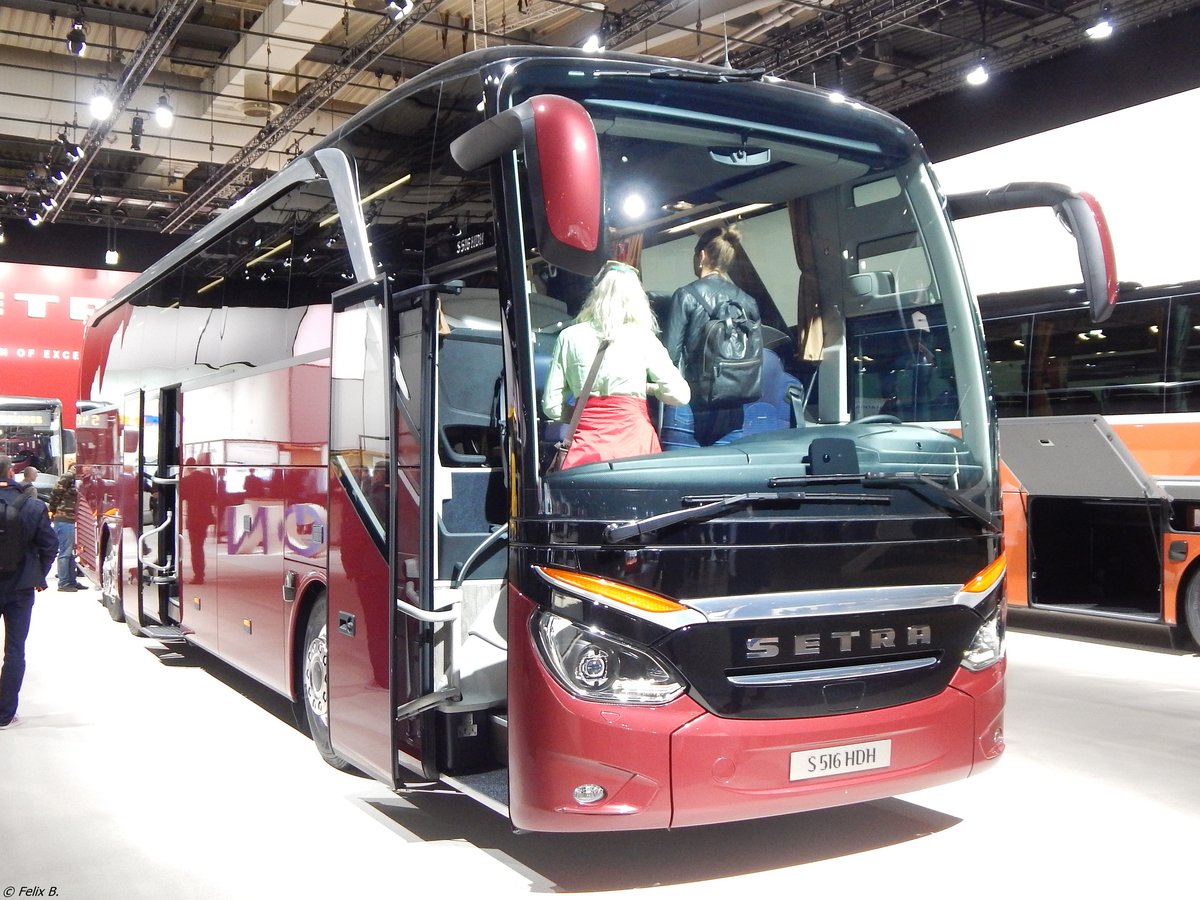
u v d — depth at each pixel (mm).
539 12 15180
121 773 5828
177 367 8742
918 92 17234
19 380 24562
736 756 3850
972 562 4406
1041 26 15484
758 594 3953
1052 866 4395
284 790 5500
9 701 6840
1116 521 9961
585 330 4113
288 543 6262
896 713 4133
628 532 3809
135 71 15523
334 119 19953
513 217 4059
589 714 3787
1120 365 9672
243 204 7410
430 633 4512
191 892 4219
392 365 4723
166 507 9086
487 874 4344
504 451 4070
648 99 4473
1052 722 6742
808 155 4777
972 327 4688
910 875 4301
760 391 4613
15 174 24422
